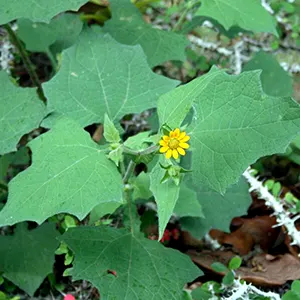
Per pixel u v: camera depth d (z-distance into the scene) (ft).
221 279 1.62
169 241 1.72
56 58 1.96
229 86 1.14
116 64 1.48
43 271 1.50
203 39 2.21
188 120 1.59
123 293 1.24
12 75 2.08
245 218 1.74
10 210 1.10
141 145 1.24
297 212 1.64
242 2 1.61
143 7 2.21
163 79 1.47
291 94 1.92
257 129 1.11
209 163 1.14
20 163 1.73
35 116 1.44
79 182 1.11
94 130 1.96
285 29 2.27
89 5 2.08
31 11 1.39
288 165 1.85
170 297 1.26
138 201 1.56
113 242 1.33
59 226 1.64
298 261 1.59
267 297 1.40
